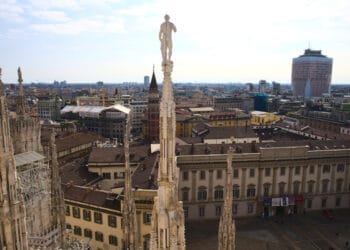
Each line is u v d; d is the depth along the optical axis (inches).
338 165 3260.3
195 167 2977.4
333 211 3270.2
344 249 2568.9
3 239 723.4
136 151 3277.6
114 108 6835.6
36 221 1587.1
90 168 3046.3
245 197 3102.9
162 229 549.3
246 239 2704.2
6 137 705.0
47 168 1708.9
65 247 1493.6
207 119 6456.7
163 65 525.3
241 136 3978.8
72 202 2352.4
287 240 2696.9
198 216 3046.3
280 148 3085.6
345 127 5831.7
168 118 530.3
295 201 3166.8
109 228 2247.8
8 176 714.8
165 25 514.3
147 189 2166.6
